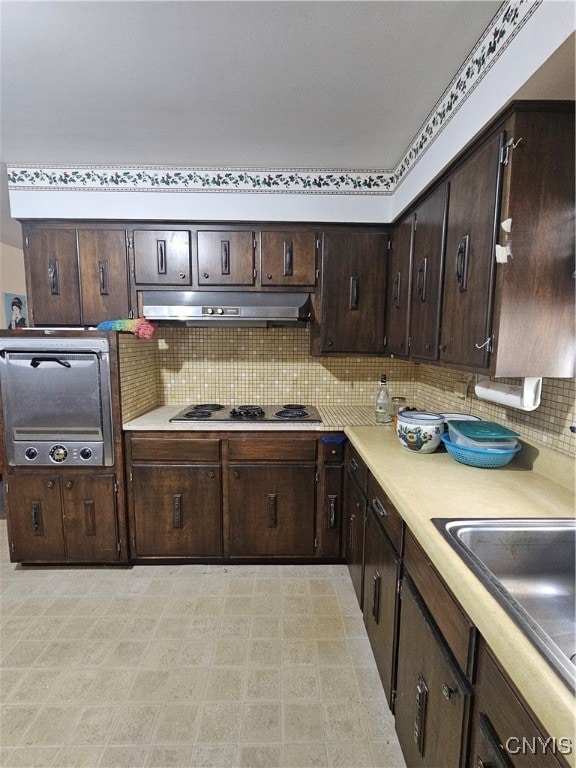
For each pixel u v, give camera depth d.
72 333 2.10
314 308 2.39
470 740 0.79
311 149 2.05
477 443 1.42
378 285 2.38
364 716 1.40
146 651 1.68
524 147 1.09
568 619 0.96
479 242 1.27
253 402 2.75
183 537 2.29
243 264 2.34
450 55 1.34
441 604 0.94
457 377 2.08
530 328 1.15
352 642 1.74
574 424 1.23
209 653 1.67
